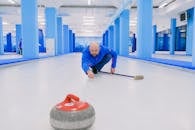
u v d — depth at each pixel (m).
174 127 1.38
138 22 9.67
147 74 4.17
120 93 2.38
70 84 2.99
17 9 15.58
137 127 1.38
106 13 16.64
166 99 2.09
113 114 1.64
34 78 3.64
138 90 2.54
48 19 13.84
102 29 30.88
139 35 9.61
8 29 29.91
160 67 5.83
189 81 3.23
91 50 3.60
